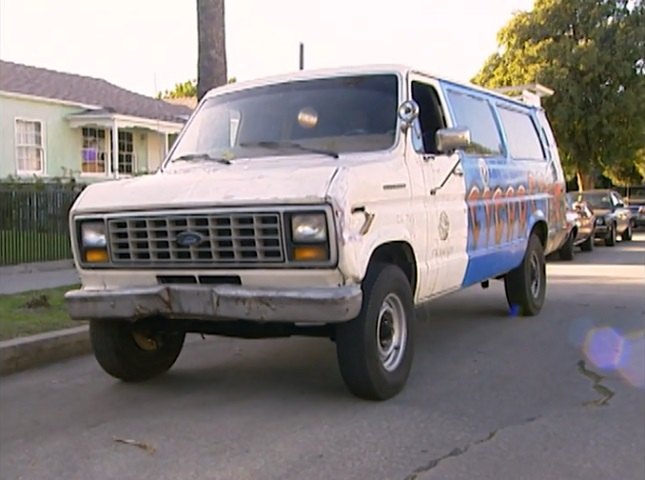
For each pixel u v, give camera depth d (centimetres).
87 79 2881
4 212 1324
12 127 2266
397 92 611
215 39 1223
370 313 522
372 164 534
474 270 703
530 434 477
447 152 637
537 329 828
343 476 409
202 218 499
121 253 529
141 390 589
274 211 481
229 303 494
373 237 515
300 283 488
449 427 490
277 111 636
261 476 410
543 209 912
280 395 567
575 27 3303
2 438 477
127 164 2702
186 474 414
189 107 3180
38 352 679
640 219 3058
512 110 877
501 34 3450
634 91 3234
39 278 1188
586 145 3356
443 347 739
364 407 533
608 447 453
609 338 777
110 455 445
